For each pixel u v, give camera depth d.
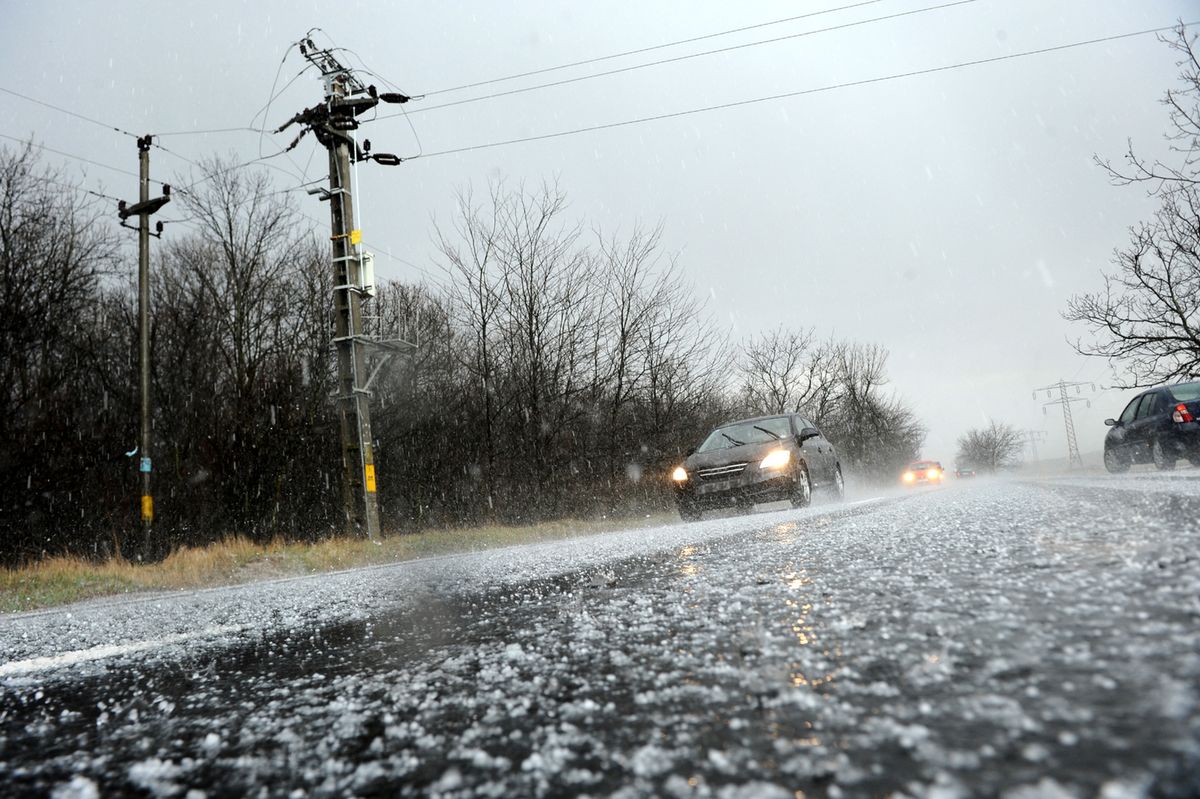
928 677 1.09
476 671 1.60
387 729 1.22
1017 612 1.42
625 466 17.61
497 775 0.94
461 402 17.34
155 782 1.07
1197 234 12.70
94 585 7.97
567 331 17.28
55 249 15.24
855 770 0.79
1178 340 13.29
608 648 1.67
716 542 4.46
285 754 1.14
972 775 0.72
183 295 18.89
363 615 3.03
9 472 13.59
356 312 11.63
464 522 16.06
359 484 11.28
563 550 5.75
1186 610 1.23
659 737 1.00
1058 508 3.54
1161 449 10.84
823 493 11.11
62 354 15.32
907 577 2.04
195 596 5.47
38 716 1.70
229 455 15.87
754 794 0.76
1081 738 0.77
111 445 15.71
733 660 1.38
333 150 11.87
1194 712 0.79
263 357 17.75
